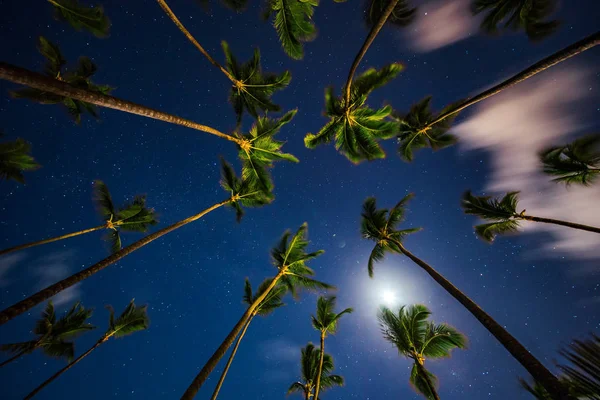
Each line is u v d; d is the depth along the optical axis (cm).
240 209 1214
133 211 1133
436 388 1016
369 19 787
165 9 692
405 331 1106
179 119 735
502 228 1049
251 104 1015
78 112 991
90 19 637
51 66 893
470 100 822
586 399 231
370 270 1327
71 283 617
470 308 727
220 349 852
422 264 1016
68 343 1221
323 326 1449
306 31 812
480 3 719
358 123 975
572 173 840
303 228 1412
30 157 922
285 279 1433
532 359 493
